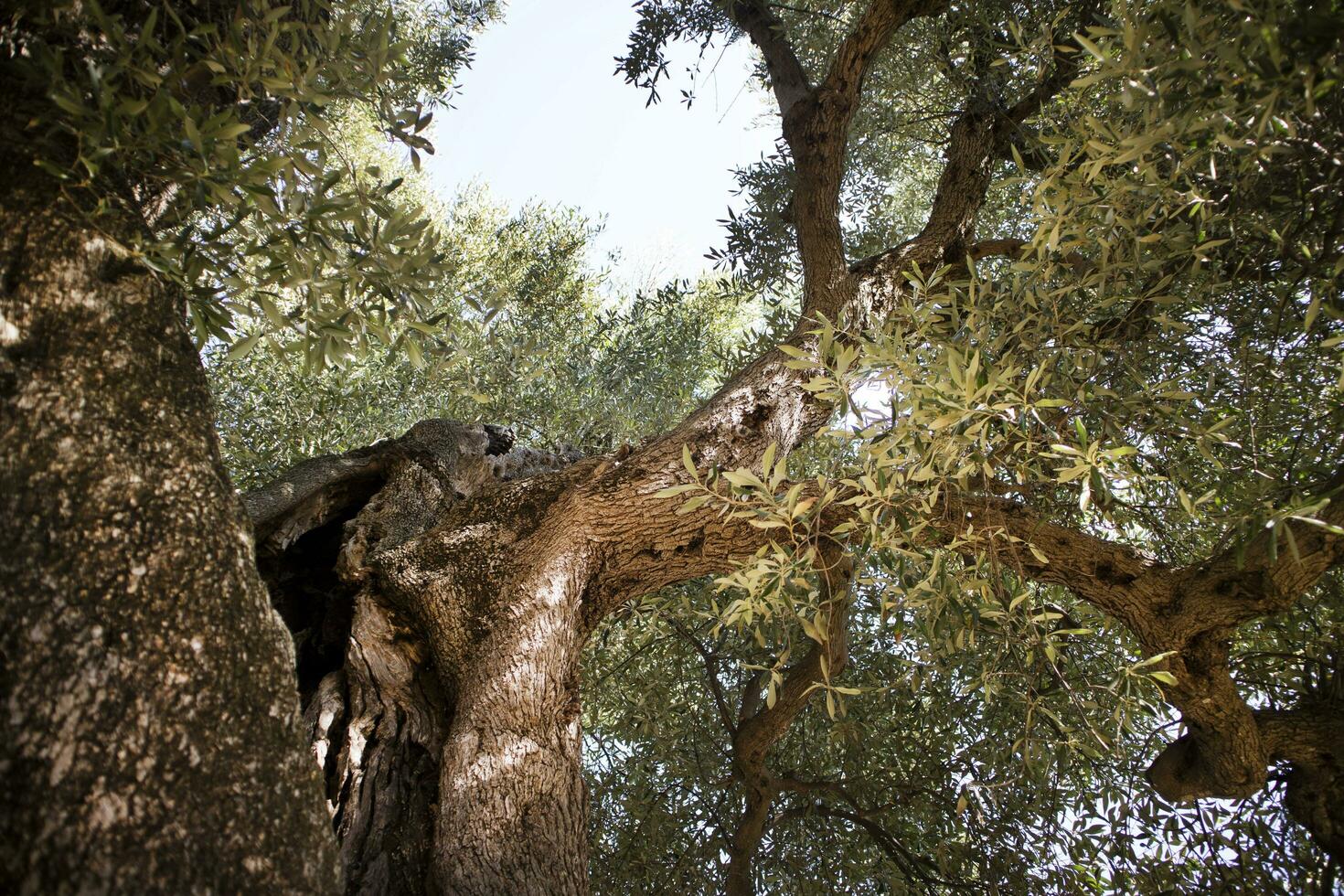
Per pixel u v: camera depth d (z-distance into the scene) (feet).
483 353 18.02
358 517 11.48
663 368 20.67
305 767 5.66
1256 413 10.59
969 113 16.80
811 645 15.69
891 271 15.21
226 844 4.80
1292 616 12.17
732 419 11.71
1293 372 10.69
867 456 8.48
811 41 19.53
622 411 19.13
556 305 24.48
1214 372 10.80
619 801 16.78
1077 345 9.81
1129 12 6.88
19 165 6.61
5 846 4.36
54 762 4.60
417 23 23.21
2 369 5.77
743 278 18.67
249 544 6.38
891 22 15.17
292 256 7.58
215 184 6.84
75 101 6.19
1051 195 8.35
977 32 17.12
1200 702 9.82
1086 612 14.40
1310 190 7.98
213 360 17.83
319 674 10.98
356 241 7.95
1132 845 13.75
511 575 10.21
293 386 17.78
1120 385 11.36
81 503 5.47
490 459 13.09
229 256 7.57
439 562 10.43
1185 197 7.80
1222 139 6.34
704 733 17.15
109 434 5.84
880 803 16.14
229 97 9.07
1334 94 7.02
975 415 7.63
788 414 12.07
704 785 16.53
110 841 4.48
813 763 16.72
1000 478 10.81
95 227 6.72
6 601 4.98
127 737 4.83
